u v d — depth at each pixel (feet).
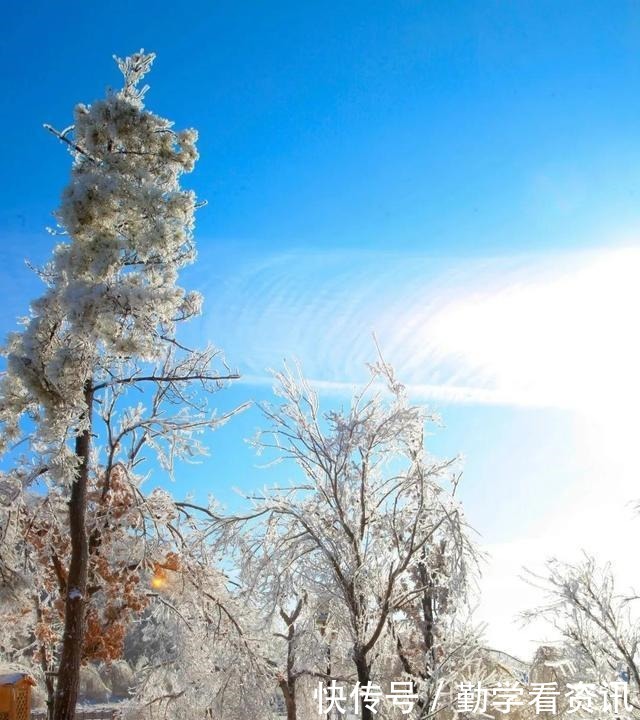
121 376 35.58
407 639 41.55
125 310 28.78
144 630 54.34
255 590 37.86
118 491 49.34
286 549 37.65
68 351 29.86
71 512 33.99
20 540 41.55
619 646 41.55
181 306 34.47
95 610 45.62
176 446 44.98
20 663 51.21
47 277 37.22
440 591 39.70
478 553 37.93
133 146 32.12
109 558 46.39
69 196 30.07
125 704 56.65
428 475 39.50
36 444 33.55
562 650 43.78
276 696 52.21
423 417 39.65
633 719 40.68
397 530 38.58
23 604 37.76
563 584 43.21
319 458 38.42
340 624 37.96
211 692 52.39
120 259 31.01
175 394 37.06
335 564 35.58
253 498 39.45
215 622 50.08
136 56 34.04
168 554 49.06
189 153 32.68
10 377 31.83
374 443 39.04
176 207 30.73
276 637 51.60
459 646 36.14
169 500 50.26
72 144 32.22
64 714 30.73
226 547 39.01
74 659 31.86
